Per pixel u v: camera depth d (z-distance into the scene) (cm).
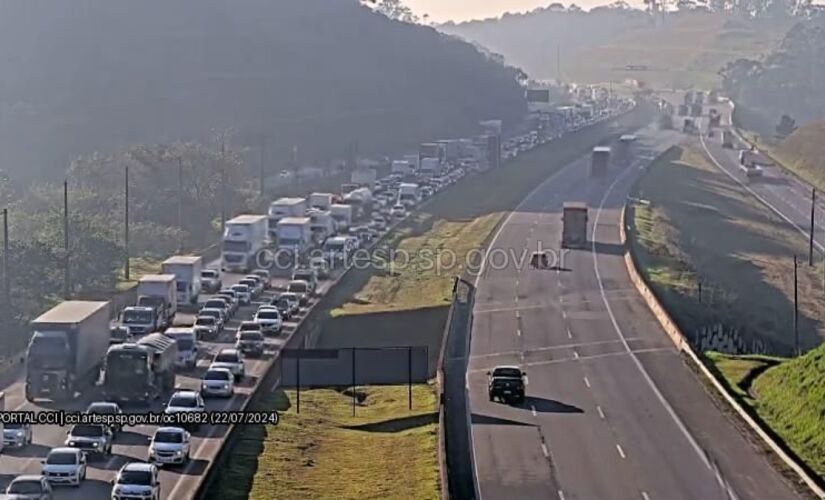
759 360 8006
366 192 15575
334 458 5697
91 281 10131
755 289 12388
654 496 4847
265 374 7094
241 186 15400
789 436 5931
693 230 15538
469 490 4888
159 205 13925
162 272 9956
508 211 15962
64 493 4903
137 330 8362
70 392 6706
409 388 6706
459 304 9725
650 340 8506
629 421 6200
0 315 8294
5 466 5316
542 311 9562
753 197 18812
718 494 4897
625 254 12456
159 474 5262
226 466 5319
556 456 5469
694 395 6862
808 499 4841
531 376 7338
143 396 6550
